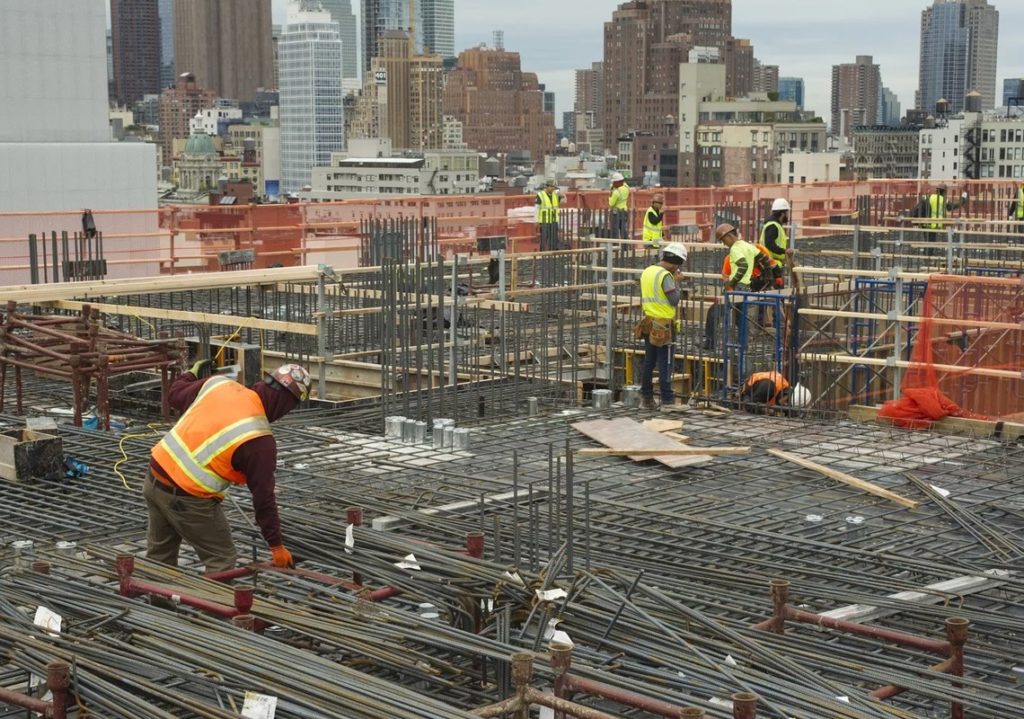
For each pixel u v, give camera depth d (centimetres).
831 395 1959
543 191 3512
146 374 1958
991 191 4509
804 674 783
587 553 980
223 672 750
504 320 1919
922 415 1675
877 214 4128
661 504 1291
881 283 2036
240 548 1073
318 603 905
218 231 3397
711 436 1614
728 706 723
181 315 1933
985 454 1520
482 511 1059
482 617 911
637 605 912
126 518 1216
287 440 1562
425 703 704
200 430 978
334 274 2088
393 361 1644
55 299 2014
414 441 1570
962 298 1909
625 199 3625
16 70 3922
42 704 725
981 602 1017
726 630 840
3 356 1689
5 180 3819
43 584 923
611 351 1980
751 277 2033
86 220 3145
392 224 2592
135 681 742
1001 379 1909
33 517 1217
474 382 1903
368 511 1220
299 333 2053
